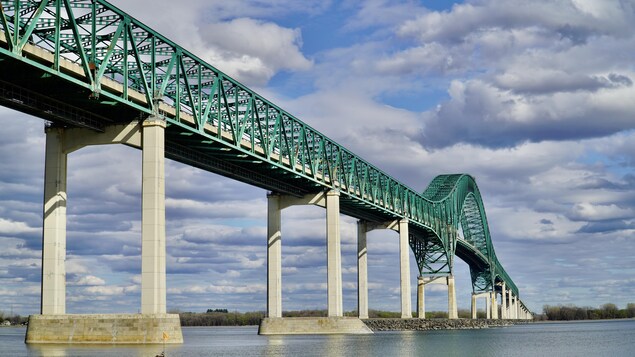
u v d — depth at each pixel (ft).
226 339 437.58
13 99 222.28
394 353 284.61
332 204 402.11
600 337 502.38
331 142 407.44
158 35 257.55
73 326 244.22
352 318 421.59
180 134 278.67
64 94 231.30
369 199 459.73
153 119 252.01
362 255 510.58
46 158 255.29
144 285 244.63
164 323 241.96
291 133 364.17
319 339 374.63
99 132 256.32
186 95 281.33
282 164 351.87
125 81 241.55
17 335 546.26
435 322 567.59
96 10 229.86
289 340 369.50
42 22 219.41
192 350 291.38
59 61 213.46
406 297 524.52
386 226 525.34
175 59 267.80
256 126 334.85
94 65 226.58
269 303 403.54
